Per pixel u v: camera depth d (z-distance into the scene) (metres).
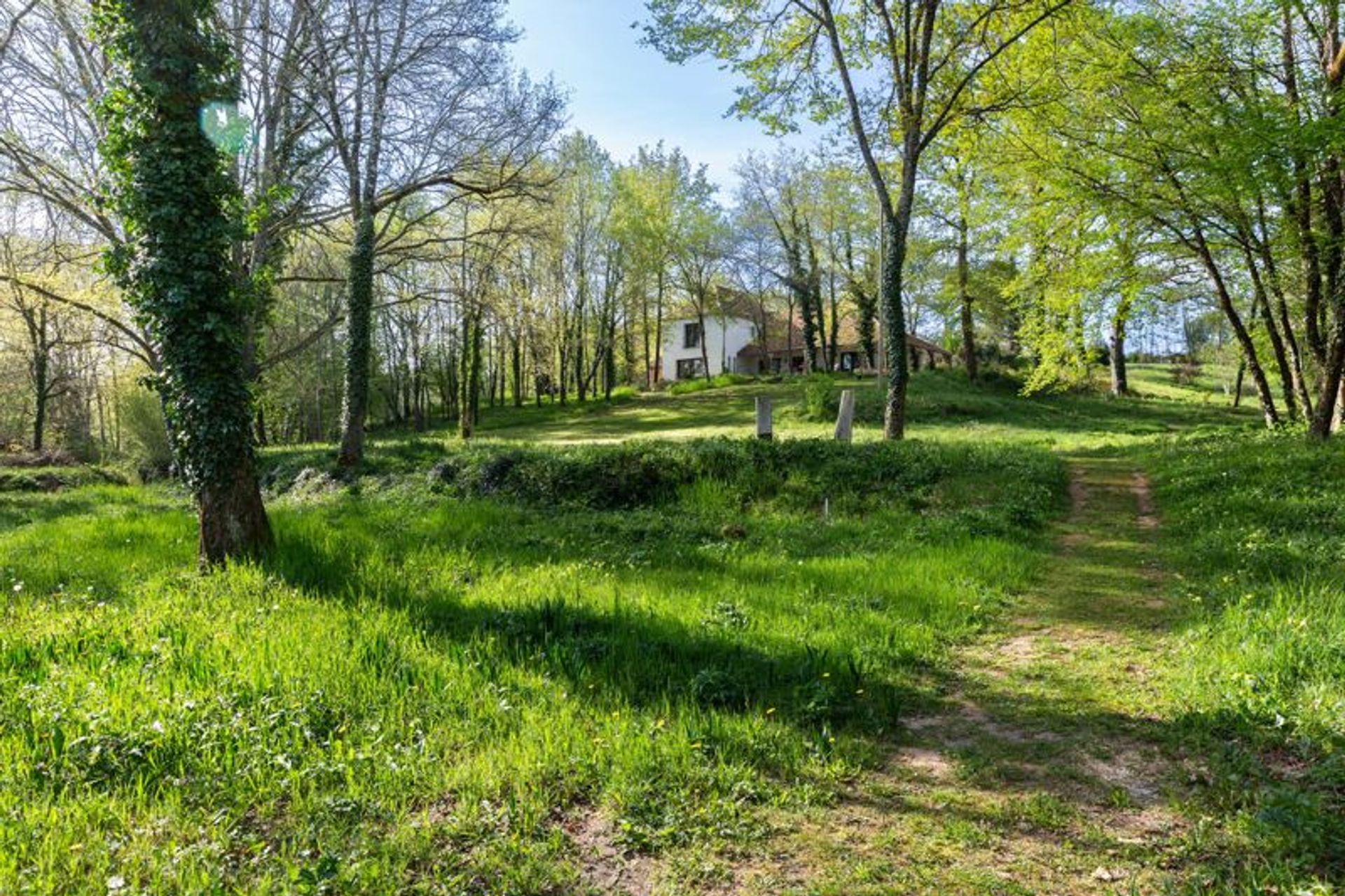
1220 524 11.09
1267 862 3.53
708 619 7.47
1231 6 17.72
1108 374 61.94
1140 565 9.98
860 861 3.78
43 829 3.85
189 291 10.08
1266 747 4.71
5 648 6.55
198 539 12.88
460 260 26.28
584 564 10.35
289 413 51.75
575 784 4.46
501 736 4.99
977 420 34.31
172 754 4.66
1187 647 6.47
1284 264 21.72
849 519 13.77
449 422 53.88
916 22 20.22
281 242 24.27
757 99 22.05
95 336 31.14
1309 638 5.83
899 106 20.50
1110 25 19.09
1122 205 19.83
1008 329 47.62
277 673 5.76
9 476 27.97
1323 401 16.86
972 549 10.46
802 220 55.59
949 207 37.81
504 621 7.43
